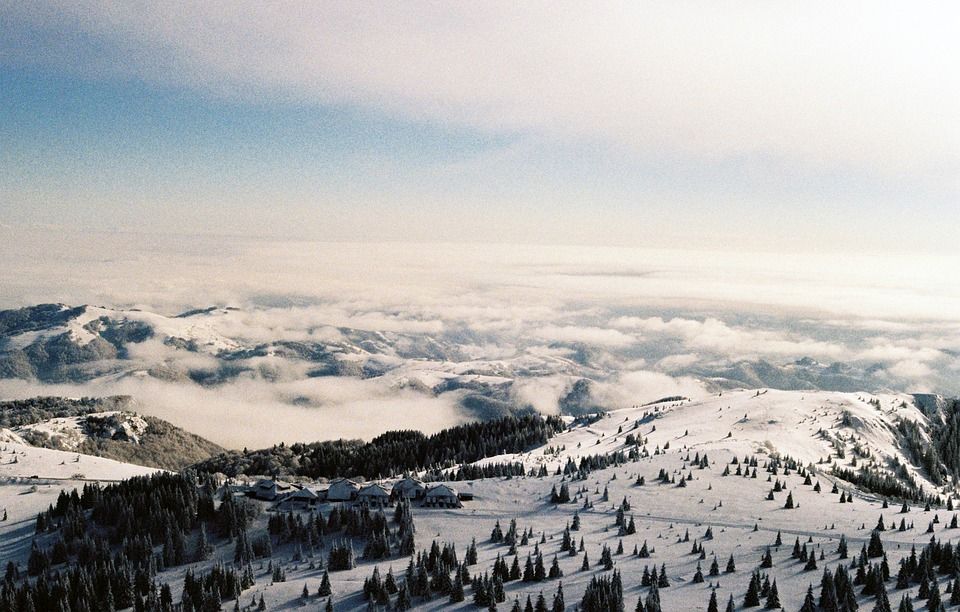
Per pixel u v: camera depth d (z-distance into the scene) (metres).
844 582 153.62
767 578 161.00
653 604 157.12
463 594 180.75
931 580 160.88
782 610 155.12
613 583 167.00
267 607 184.12
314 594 188.88
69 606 195.38
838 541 197.38
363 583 192.62
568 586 178.62
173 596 197.12
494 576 182.00
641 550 197.88
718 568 182.12
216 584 189.25
